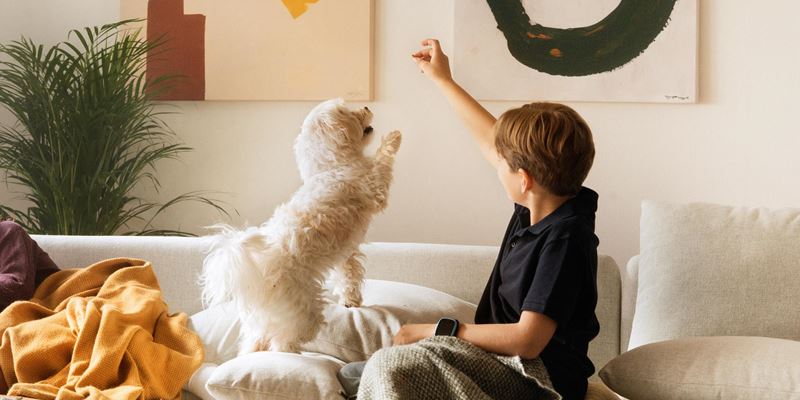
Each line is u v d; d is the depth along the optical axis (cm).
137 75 311
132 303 208
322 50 300
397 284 225
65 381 182
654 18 283
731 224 211
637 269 231
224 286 183
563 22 287
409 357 143
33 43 311
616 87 285
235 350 212
